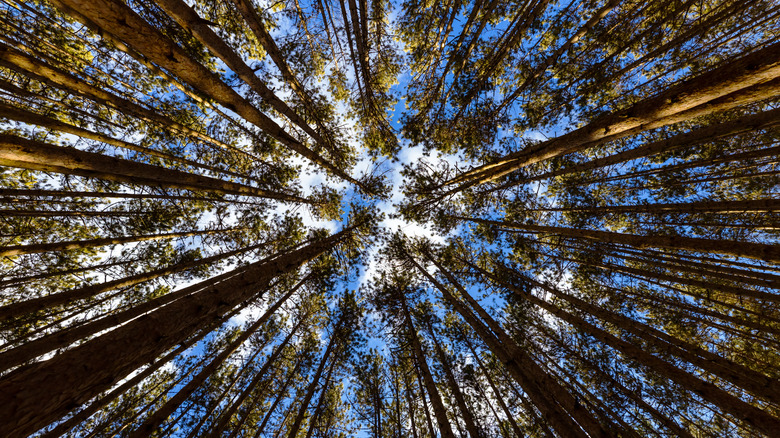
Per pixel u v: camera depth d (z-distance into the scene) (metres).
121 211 8.70
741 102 3.86
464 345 13.22
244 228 12.22
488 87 10.23
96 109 7.63
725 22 7.56
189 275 10.84
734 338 10.27
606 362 10.31
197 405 10.06
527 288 12.02
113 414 9.95
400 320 13.87
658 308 10.27
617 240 8.40
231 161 11.02
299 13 8.90
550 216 12.62
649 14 7.86
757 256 5.65
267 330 12.84
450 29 8.94
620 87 9.21
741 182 9.84
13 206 7.28
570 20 9.06
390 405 14.59
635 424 10.41
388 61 11.41
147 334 2.49
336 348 13.52
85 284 8.95
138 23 2.60
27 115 4.59
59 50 6.46
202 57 8.31
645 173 9.48
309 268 14.15
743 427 8.64
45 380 1.70
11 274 7.71
